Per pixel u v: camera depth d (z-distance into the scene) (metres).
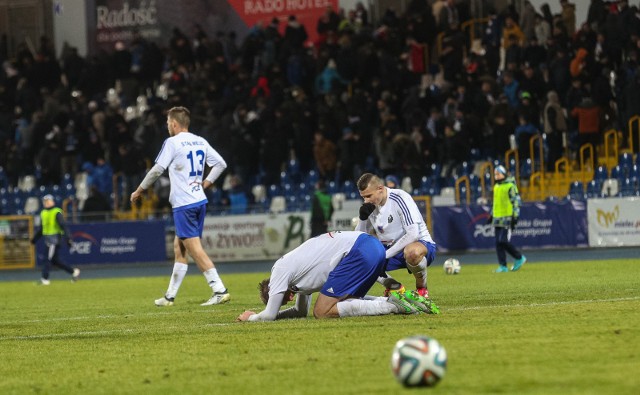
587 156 78.06
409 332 24.83
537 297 35.16
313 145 84.38
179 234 38.28
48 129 93.69
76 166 92.94
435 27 88.62
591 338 22.53
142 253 81.69
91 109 93.50
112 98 99.06
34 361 23.39
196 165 38.12
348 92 86.25
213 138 84.69
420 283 31.92
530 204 73.06
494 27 85.94
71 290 55.97
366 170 81.75
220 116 87.19
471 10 91.38
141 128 89.25
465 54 89.06
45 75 99.31
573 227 72.31
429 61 88.81
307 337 24.80
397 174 80.00
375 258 28.72
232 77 91.06
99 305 42.41
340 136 83.06
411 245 30.94
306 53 89.25
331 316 28.70
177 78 93.06
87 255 82.88
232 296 43.47
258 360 21.52
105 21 104.75
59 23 106.12
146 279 65.19
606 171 75.69
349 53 85.56
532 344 21.91
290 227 78.19
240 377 19.36
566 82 79.62
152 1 102.88
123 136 90.00
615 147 76.19
